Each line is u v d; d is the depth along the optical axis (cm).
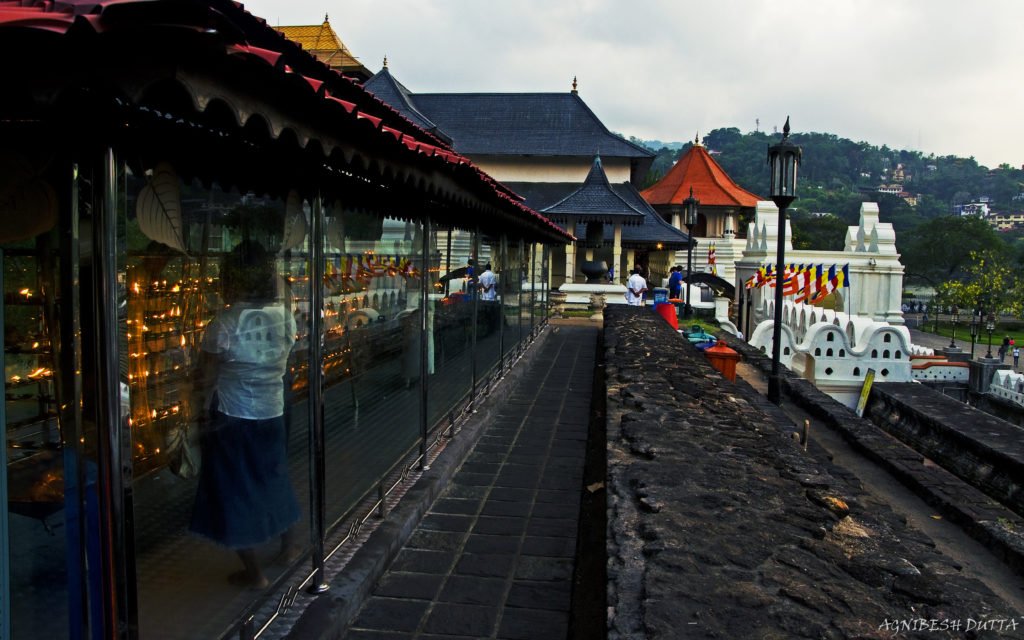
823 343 1566
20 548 239
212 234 303
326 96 249
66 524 232
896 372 1548
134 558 236
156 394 273
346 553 455
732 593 249
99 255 221
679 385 664
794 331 1900
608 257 4325
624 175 4375
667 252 5006
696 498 343
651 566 269
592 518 527
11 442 235
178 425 288
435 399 687
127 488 231
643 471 385
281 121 244
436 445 700
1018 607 563
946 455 1094
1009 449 974
